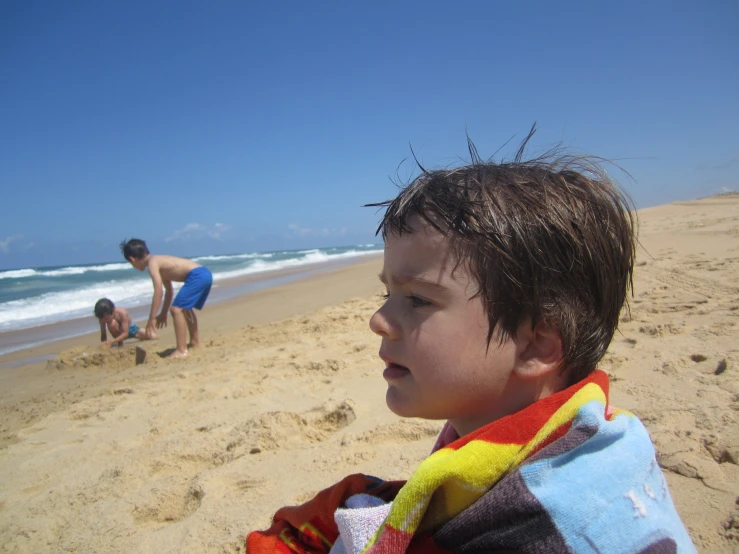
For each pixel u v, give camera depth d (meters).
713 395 2.74
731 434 2.29
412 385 0.85
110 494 2.75
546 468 0.69
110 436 3.61
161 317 7.94
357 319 6.84
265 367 4.84
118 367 6.28
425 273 0.82
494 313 0.79
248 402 3.91
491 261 0.79
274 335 6.70
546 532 0.66
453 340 0.80
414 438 2.89
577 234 0.81
